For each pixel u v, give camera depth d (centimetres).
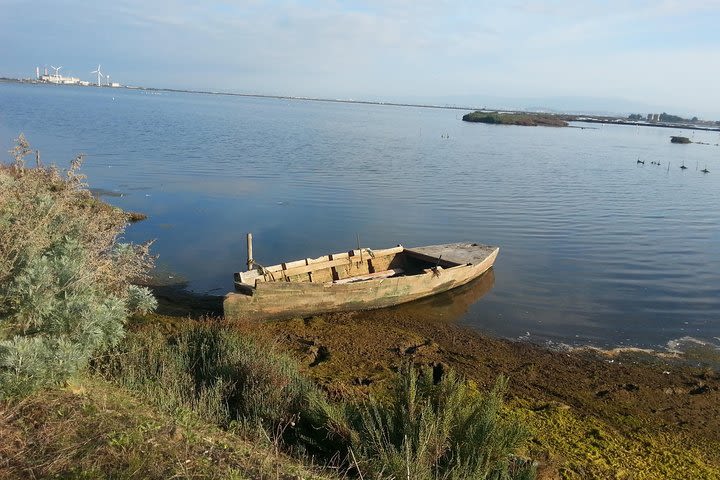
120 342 748
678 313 1361
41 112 7031
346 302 1255
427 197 2780
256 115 10606
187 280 1469
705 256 1877
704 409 872
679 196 3153
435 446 536
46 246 664
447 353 1055
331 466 543
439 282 1404
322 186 2934
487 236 2070
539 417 795
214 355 785
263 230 2019
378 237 2005
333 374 890
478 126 10694
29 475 418
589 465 666
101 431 482
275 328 1130
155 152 3900
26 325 572
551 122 12488
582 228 2234
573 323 1277
